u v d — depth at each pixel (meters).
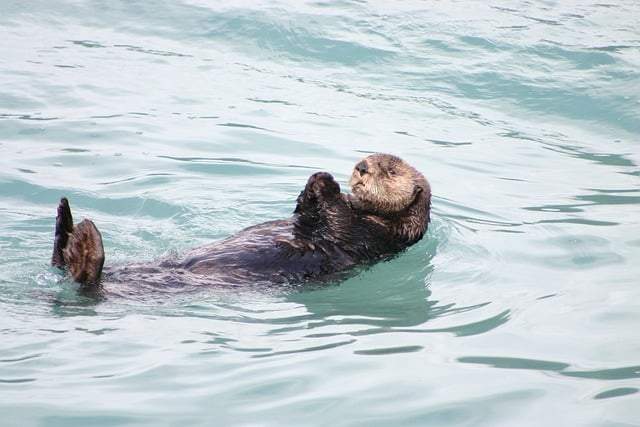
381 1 36.28
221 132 26.09
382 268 19.11
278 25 33.62
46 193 22.03
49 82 28.70
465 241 20.48
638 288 17.61
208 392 13.12
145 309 16.05
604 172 24.64
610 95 29.08
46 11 34.66
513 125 27.61
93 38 32.69
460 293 17.73
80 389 13.05
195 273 17.06
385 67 31.12
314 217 18.91
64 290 16.25
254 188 22.88
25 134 25.23
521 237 20.67
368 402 12.97
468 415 12.67
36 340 14.56
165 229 20.69
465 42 32.69
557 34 33.25
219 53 31.98
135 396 12.92
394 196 19.88
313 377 13.69
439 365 14.21
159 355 14.25
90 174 23.23
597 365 14.27
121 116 26.73
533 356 14.61
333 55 31.92
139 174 23.36
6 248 19.08
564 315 16.38
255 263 17.58
